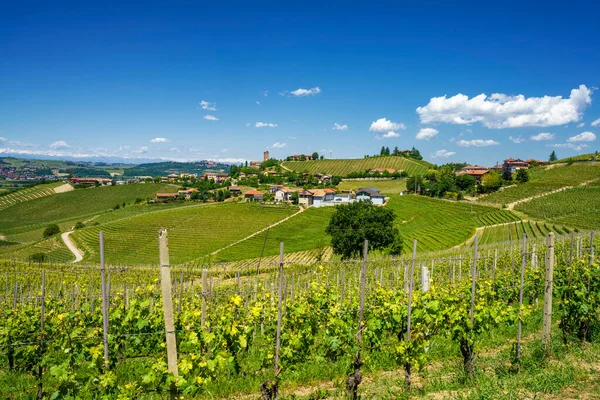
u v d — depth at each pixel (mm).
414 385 7562
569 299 8781
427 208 88562
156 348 9570
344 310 10266
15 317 9773
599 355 7938
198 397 7520
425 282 10094
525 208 75438
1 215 130250
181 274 10055
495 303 8492
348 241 48562
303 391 7844
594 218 59031
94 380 5980
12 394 7855
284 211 99188
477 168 169000
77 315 10812
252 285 16406
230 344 7289
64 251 75188
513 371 7711
